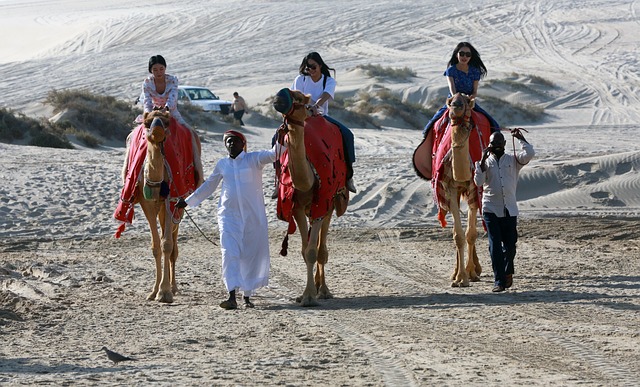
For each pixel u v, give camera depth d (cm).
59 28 10338
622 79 6650
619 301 1226
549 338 985
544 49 7781
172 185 1299
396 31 8612
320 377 814
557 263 1611
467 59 1480
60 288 1404
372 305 1243
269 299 1320
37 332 1067
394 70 6662
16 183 2497
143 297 1335
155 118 1240
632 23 8731
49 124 3809
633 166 2480
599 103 5984
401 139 4288
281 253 1272
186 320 1139
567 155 3325
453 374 820
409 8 9688
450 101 1348
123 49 8294
